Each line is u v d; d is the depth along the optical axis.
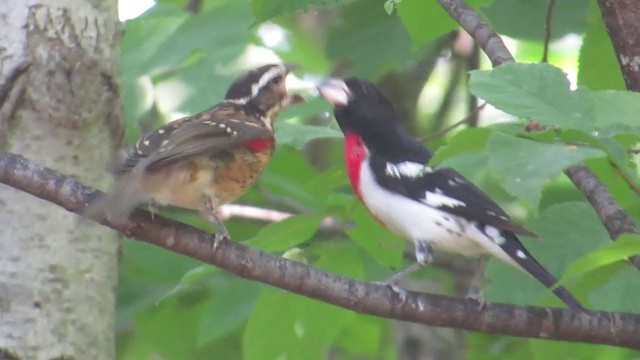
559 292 8.34
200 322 11.43
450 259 13.22
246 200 13.07
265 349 10.16
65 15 8.79
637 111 6.48
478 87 6.56
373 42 12.22
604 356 10.23
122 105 9.11
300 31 13.84
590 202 8.71
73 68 8.78
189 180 8.34
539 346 10.20
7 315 8.59
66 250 8.79
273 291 9.97
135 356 13.07
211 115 9.26
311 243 10.67
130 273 11.88
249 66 11.78
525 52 14.60
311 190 10.67
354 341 13.02
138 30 11.83
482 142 6.43
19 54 8.66
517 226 8.84
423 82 14.60
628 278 9.06
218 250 7.81
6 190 8.67
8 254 8.65
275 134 10.28
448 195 9.19
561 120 6.34
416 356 13.32
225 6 12.06
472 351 13.32
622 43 8.85
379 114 9.82
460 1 10.30
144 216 7.75
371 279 11.70
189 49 11.74
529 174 5.80
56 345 8.69
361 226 10.16
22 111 8.66
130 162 7.61
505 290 9.16
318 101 11.83
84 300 8.83
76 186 7.60
